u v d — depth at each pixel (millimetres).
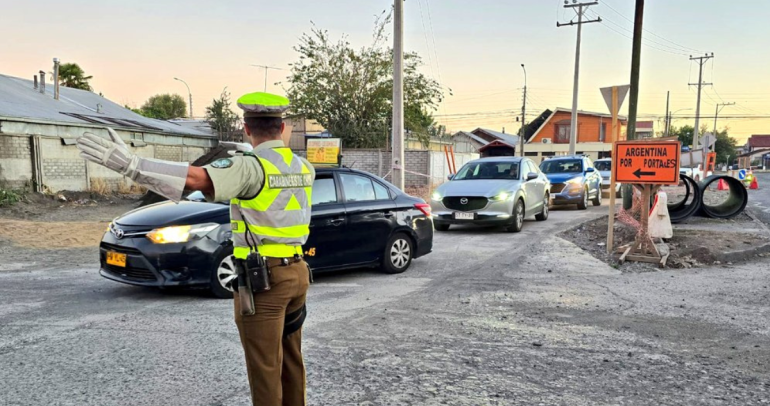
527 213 12844
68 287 6652
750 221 13000
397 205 7805
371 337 4805
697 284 6945
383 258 7582
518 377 3936
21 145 17719
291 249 2582
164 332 4848
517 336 4871
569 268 8008
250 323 2525
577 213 16531
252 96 2551
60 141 19141
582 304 5988
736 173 38344
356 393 3641
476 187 12117
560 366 4152
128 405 3408
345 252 7156
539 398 3590
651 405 3504
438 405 3473
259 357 2551
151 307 5691
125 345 4496
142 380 3793
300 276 2609
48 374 3877
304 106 29547
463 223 11852
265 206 2457
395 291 6609
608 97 8891
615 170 8656
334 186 7230
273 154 2527
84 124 19812
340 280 7289
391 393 3645
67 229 11695
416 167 27516
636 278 7320
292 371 2816
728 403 3539
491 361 4246
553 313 5629
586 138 52438
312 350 4457
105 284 6840
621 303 6023
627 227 10773
